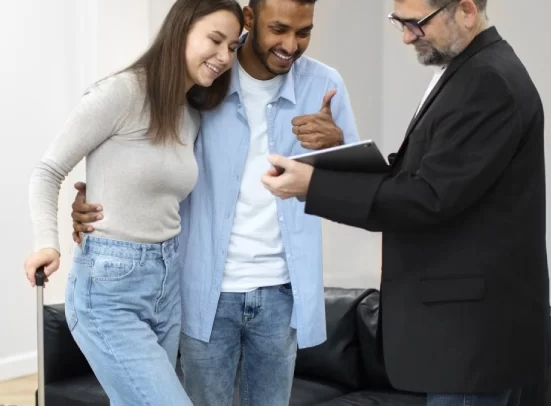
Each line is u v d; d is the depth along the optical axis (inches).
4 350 204.7
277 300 99.1
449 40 77.6
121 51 216.8
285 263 99.3
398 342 79.6
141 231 89.5
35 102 207.8
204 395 99.6
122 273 88.8
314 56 204.1
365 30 195.3
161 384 89.0
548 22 171.2
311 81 100.4
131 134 88.7
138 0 219.3
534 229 77.8
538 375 78.9
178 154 90.8
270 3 90.4
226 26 89.2
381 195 75.7
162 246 91.4
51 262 87.2
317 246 99.9
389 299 80.9
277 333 99.5
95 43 211.9
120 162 88.4
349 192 76.4
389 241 81.4
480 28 78.8
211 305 97.1
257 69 96.9
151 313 91.5
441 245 77.5
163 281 91.7
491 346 76.1
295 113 98.8
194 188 98.6
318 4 201.2
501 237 76.3
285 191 79.5
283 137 98.3
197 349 98.6
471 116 74.0
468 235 76.7
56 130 212.5
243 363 102.6
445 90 77.4
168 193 90.8
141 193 89.0
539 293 78.4
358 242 201.0
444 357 76.8
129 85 88.2
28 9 204.7
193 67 89.8
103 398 135.9
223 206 96.9
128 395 89.9
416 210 74.7
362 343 145.6
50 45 209.8
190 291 98.2
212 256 97.3
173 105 89.0
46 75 209.6
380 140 196.1
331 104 100.7
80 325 90.4
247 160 97.7
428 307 77.9
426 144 77.7
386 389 144.1
